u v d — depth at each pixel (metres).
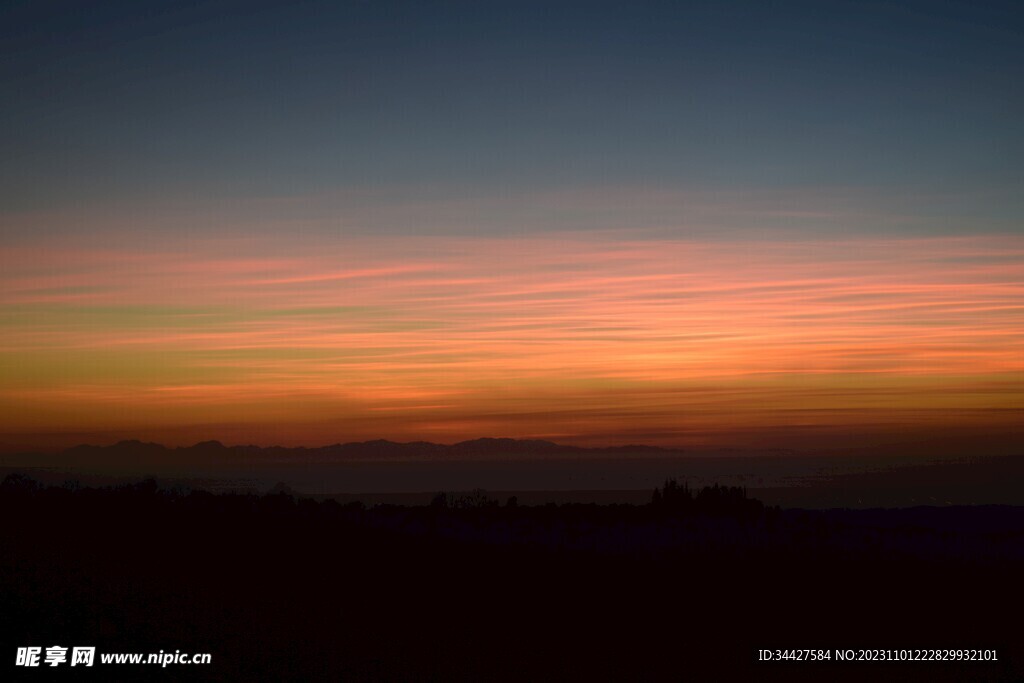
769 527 39.22
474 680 16.09
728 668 18.05
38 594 18.00
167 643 16.05
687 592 25.08
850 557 31.62
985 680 17.62
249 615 18.64
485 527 36.03
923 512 57.56
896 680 17.58
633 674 17.27
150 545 24.98
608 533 35.09
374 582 23.36
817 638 20.67
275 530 30.20
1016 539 39.31
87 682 13.83
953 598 25.55
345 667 16.00
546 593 23.89
